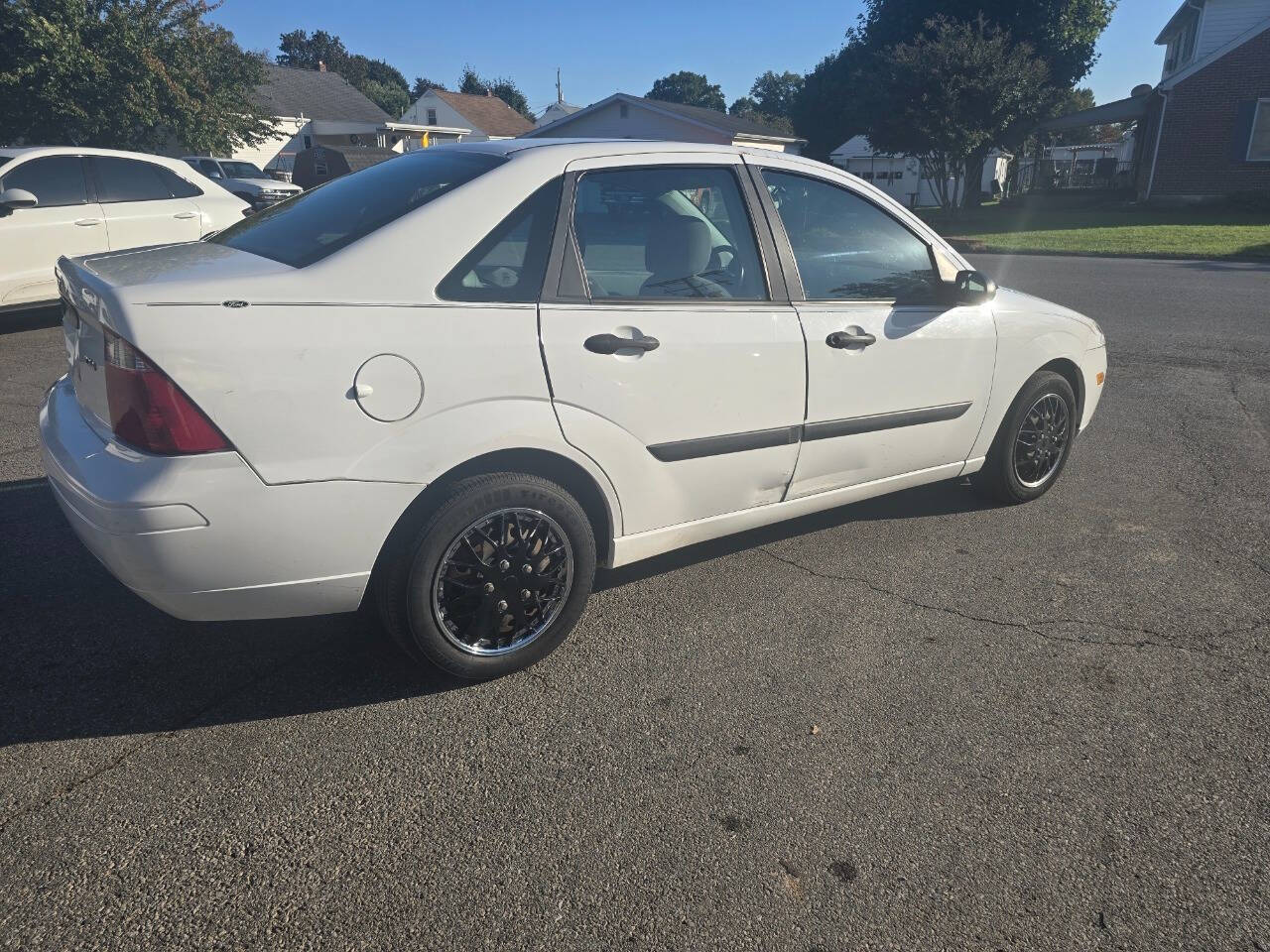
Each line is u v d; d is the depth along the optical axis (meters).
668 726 2.66
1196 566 3.84
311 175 28.08
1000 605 3.46
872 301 3.56
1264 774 2.50
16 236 7.51
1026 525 4.29
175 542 2.27
